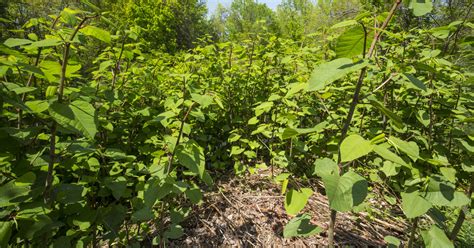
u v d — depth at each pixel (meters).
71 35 1.22
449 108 2.23
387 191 2.92
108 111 2.64
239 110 3.80
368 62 1.02
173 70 3.78
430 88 2.03
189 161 1.52
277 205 2.77
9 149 1.37
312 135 2.88
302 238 2.34
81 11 1.39
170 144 1.66
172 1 15.76
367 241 2.32
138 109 2.89
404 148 1.02
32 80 1.67
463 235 2.21
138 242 2.11
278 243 2.32
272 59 3.86
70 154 1.70
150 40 12.92
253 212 2.68
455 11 5.78
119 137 2.78
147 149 2.62
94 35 1.27
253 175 3.30
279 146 3.50
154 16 13.12
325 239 2.32
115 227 1.81
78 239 1.89
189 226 2.52
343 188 1.02
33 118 1.72
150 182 1.66
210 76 3.77
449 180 1.33
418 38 2.73
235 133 3.19
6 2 11.01
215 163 3.29
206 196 2.89
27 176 1.29
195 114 1.65
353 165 3.14
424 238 1.36
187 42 18.50
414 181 1.41
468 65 3.06
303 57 3.44
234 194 2.97
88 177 1.82
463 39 1.48
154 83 3.44
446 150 2.05
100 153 1.88
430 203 1.23
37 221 1.27
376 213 2.65
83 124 1.15
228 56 4.04
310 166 3.23
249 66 3.70
